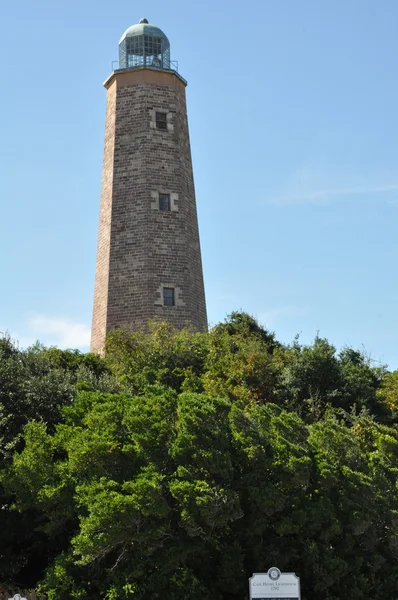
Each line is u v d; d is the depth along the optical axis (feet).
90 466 86.02
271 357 148.15
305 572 88.38
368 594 90.02
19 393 107.24
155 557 83.41
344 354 157.48
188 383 127.65
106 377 122.01
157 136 169.99
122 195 167.22
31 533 96.53
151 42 178.81
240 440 89.51
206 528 84.84
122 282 163.02
